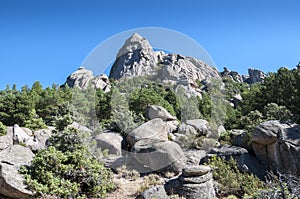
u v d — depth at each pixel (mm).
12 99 19828
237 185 7344
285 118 10680
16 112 19344
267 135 8344
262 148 8617
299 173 7387
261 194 5652
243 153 8539
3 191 6875
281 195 5371
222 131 11125
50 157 7586
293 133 8086
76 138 8945
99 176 7785
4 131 14070
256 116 11391
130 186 8180
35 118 17953
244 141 9422
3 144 13031
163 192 6707
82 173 7652
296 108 12734
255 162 8375
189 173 7160
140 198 6645
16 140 13469
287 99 13906
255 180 7422
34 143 13016
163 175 9039
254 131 8711
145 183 8148
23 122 18500
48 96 21094
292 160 7562
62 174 7547
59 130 10773
